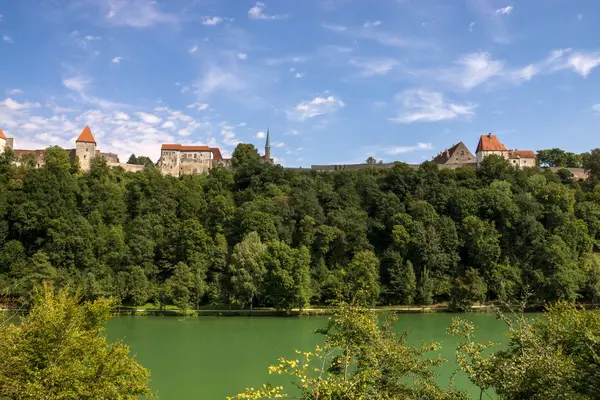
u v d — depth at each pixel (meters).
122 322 65.06
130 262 77.19
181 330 59.28
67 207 83.88
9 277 72.50
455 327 20.97
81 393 17.00
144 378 23.11
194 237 81.56
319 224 89.38
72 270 73.69
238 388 34.69
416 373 18.72
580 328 16.22
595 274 78.25
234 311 72.62
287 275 71.12
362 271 75.88
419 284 79.62
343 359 18.55
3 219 79.75
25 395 15.95
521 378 14.91
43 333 18.22
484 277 81.44
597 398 13.03
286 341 52.34
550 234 87.06
